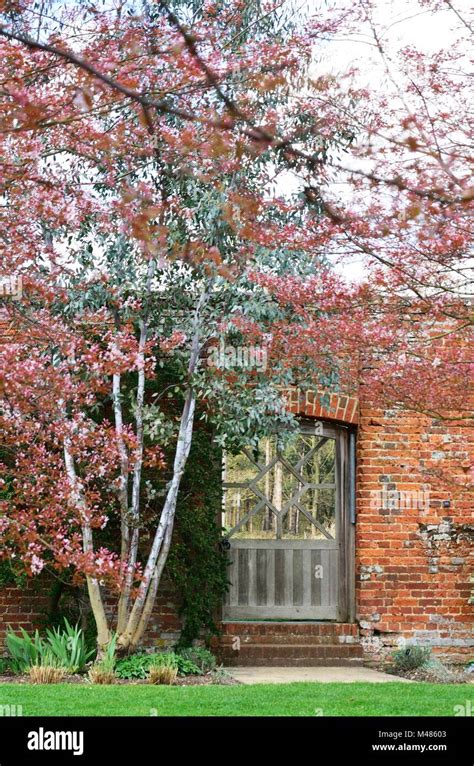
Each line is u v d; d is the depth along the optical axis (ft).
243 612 39.04
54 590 35.47
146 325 32.91
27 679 30.07
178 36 19.34
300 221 27.40
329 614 39.19
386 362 25.90
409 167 18.28
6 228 25.41
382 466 38.83
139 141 24.67
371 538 38.47
